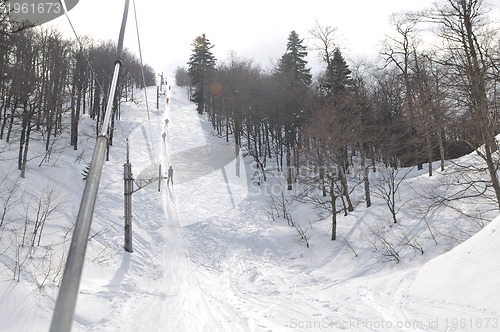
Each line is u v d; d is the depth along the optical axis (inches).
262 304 446.0
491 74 459.8
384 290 419.2
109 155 1382.9
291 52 1610.5
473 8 482.6
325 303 412.8
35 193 743.1
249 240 895.7
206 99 2236.7
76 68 1343.5
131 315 389.4
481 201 655.8
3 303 350.6
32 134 1257.4
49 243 542.9
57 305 71.9
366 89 1405.0
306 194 1058.1
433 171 1002.7
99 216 819.4
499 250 310.8
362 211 892.6
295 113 1373.0
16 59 955.3
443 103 519.8
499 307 252.7
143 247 753.0
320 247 800.9
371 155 1202.6
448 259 368.8
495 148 490.9
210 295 505.4
